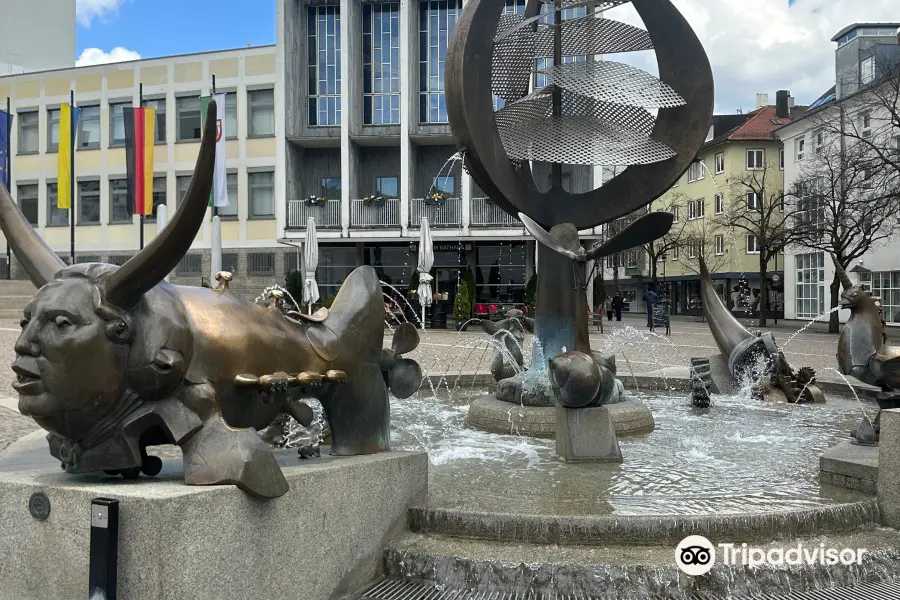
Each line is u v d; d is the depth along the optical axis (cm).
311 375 366
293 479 317
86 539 268
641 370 1312
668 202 5578
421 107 3212
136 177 2564
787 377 985
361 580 371
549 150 736
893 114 2580
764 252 3506
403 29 3062
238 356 330
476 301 3225
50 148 3819
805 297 4216
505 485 507
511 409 735
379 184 3319
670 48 779
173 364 292
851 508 442
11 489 288
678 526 403
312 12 3256
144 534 256
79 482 292
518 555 382
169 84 3584
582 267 636
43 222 3831
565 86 711
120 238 3709
